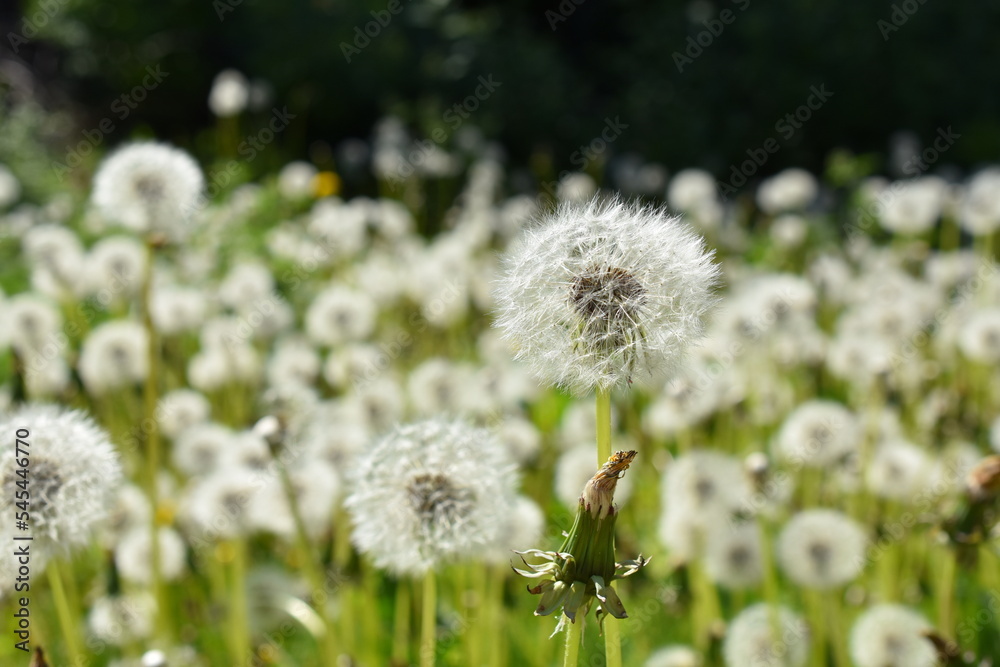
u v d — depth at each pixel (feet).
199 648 2.75
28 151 6.57
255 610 2.60
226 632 2.68
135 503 2.67
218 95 5.78
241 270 3.93
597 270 2.06
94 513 2.23
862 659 2.43
